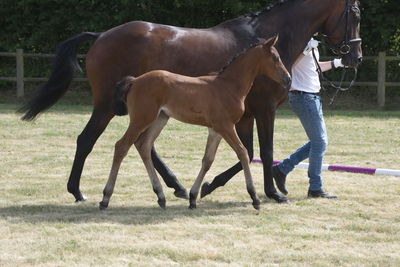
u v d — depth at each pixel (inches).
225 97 334.3
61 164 483.8
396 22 970.7
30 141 590.2
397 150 562.3
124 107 339.0
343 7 390.6
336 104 962.7
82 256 264.4
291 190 403.9
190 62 359.9
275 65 339.6
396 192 394.6
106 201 346.3
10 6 1019.3
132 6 1000.2
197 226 312.0
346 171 458.3
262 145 370.3
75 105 932.6
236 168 376.8
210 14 1026.7
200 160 508.4
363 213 339.9
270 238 292.7
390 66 1009.5
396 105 951.6
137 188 404.5
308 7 386.3
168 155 527.2
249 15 382.6
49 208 349.1
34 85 1055.6
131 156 523.8
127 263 256.5
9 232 299.1
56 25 1021.2
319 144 375.9
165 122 350.3
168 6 1021.8
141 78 333.7
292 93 376.2
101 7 1009.5
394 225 315.0
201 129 673.6
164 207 350.9
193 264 256.2
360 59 395.5
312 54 377.4
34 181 422.0
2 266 251.8
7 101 970.7
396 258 264.7
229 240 288.4
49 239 287.7
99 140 597.0
